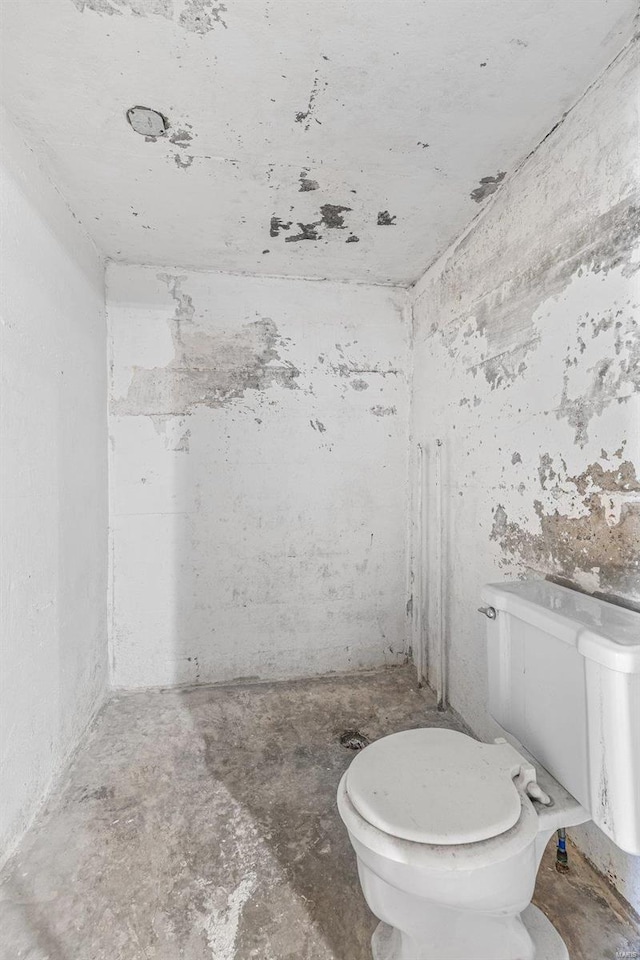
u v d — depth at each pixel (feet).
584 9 3.59
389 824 3.03
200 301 8.22
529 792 3.50
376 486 8.85
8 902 4.17
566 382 4.64
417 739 3.95
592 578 4.33
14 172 4.83
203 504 8.27
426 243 7.25
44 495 5.48
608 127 4.07
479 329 6.35
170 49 3.92
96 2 3.49
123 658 8.09
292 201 6.20
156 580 8.16
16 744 4.82
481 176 5.64
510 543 5.66
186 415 8.20
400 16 3.63
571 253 4.54
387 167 5.49
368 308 8.75
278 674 8.57
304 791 5.63
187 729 6.94
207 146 5.14
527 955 3.48
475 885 2.94
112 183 5.80
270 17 3.63
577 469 4.51
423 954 3.40
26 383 5.07
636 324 3.81
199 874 4.47
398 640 8.93
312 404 8.59
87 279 7.00
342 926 3.98
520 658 4.17
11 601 4.73
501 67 4.11
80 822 5.11
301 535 8.61
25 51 3.93
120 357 7.98
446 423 7.33
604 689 3.11
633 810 3.00
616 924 3.88
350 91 4.38
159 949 3.79
